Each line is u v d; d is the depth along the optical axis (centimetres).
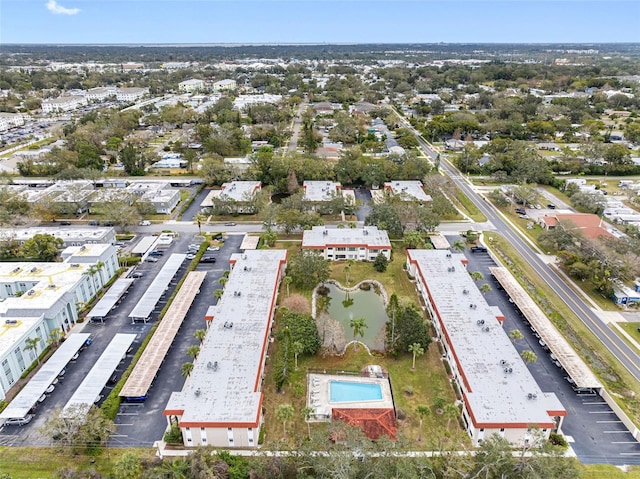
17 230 15562
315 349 10175
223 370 8925
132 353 10338
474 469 7044
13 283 11819
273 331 11012
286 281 12606
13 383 9369
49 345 10556
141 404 8925
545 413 8031
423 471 6912
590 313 11962
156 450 7950
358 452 7131
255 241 15588
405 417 8650
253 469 7162
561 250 14650
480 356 9356
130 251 15088
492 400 8281
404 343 10100
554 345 10156
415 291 12888
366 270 14062
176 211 18525
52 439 8094
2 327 9900
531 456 7412
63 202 17475
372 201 19138
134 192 18862
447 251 13825
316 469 6994
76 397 8725
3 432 8275
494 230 16888
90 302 12256
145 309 11588
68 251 13562
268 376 9681
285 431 8344
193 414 7938
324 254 14475
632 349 10612
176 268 13662
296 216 15812
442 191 19638
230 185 19775
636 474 7525
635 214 17538
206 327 11262
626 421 8506
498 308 11319
